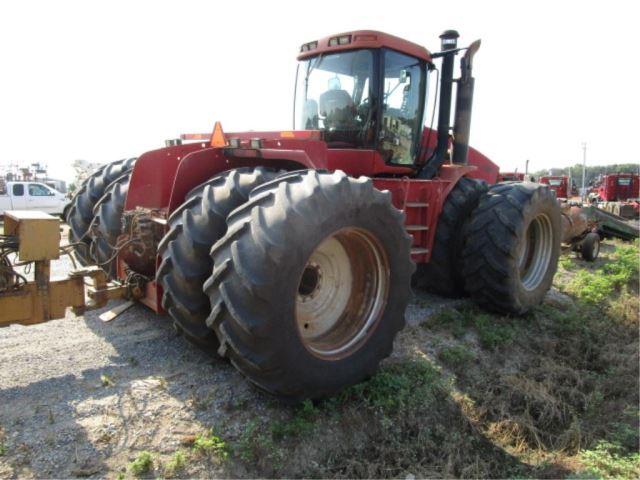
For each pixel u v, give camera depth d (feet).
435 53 18.76
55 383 11.01
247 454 9.23
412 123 18.26
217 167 12.37
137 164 12.40
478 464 10.85
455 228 18.07
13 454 8.63
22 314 10.72
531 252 18.94
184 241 10.26
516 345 16.30
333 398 10.91
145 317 15.16
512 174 38.60
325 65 17.58
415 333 15.55
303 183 9.89
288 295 9.18
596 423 13.11
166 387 10.96
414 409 11.65
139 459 8.67
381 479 9.91
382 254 11.09
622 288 24.17
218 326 9.36
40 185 60.18
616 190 95.76
